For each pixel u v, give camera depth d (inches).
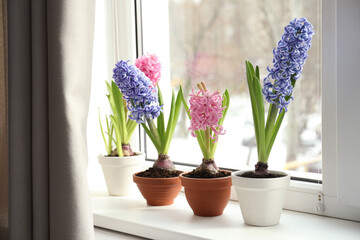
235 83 54.0
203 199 44.1
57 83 39.8
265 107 50.8
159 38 60.5
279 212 41.2
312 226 40.9
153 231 42.8
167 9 59.8
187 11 58.1
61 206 40.0
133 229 44.6
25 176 42.5
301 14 47.4
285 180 39.8
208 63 56.5
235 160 53.8
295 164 48.6
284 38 37.6
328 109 41.9
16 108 42.2
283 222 42.4
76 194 40.1
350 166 38.6
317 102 46.3
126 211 48.2
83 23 41.1
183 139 58.5
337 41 38.3
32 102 41.6
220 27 55.1
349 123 38.3
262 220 40.9
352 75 37.8
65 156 39.9
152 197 49.3
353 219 41.9
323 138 42.7
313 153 47.0
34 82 41.1
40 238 41.9
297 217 43.9
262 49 51.4
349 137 38.4
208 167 45.3
